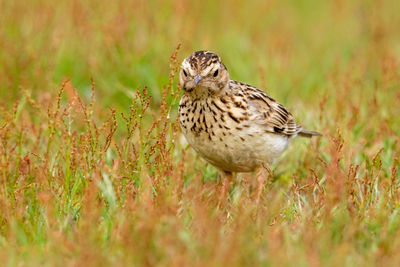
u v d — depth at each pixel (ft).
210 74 34.83
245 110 36.11
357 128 44.21
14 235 29.22
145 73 51.21
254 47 61.98
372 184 34.78
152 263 27.12
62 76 51.03
